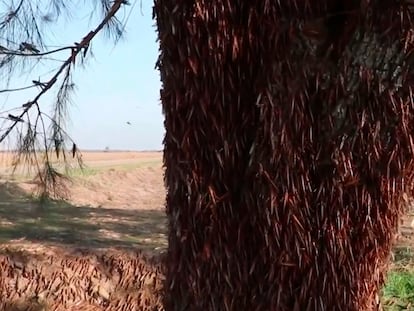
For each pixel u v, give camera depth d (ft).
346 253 4.26
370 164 4.14
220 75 4.06
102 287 15.92
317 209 4.20
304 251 4.21
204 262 4.34
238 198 4.24
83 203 30.68
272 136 4.04
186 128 4.20
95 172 39.99
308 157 4.11
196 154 4.23
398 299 14.57
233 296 4.33
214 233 4.28
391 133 4.09
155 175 45.32
